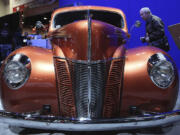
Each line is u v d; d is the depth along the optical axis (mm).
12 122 1793
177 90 1980
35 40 4270
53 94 1944
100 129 1664
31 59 2006
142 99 1928
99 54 1909
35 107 1950
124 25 3418
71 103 1934
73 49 1971
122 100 1955
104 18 3436
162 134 2150
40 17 8078
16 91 1910
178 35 3037
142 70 1962
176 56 5535
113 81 1942
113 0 6555
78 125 1648
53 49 2168
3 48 6348
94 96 1868
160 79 1904
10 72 1920
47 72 1970
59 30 2268
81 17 3379
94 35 1957
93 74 1867
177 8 5395
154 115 1704
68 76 1953
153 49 2145
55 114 1985
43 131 2270
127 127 1684
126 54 2180
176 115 1755
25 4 8648
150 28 3998
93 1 6879
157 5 5742
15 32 6344
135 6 6180
